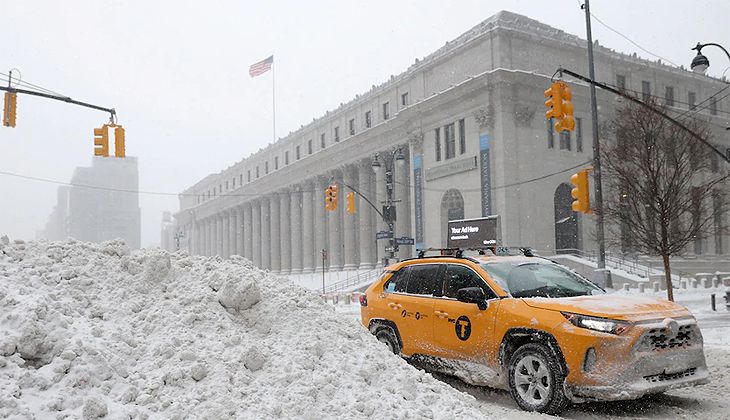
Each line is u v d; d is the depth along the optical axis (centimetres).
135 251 586
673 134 2228
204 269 567
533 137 4050
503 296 671
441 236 4381
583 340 569
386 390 482
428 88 4778
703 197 2219
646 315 582
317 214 6588
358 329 573
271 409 401
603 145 2500
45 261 508
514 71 3931
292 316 528
